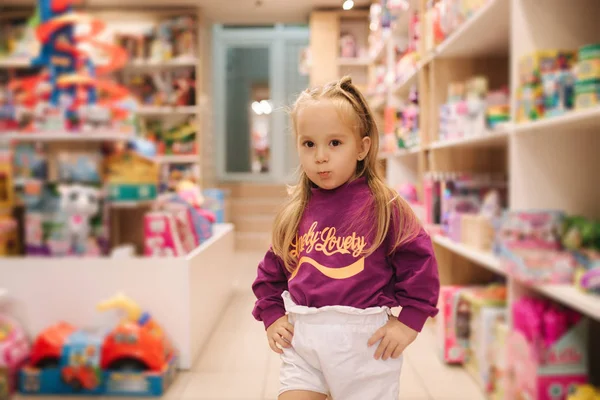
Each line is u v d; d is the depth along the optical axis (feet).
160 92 16.97
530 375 4.92
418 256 3.56
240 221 19.47
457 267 9.00
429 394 6.36
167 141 17.13
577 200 5.39
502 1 5.71
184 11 16.79
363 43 17.65
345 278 3.51
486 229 6.88
